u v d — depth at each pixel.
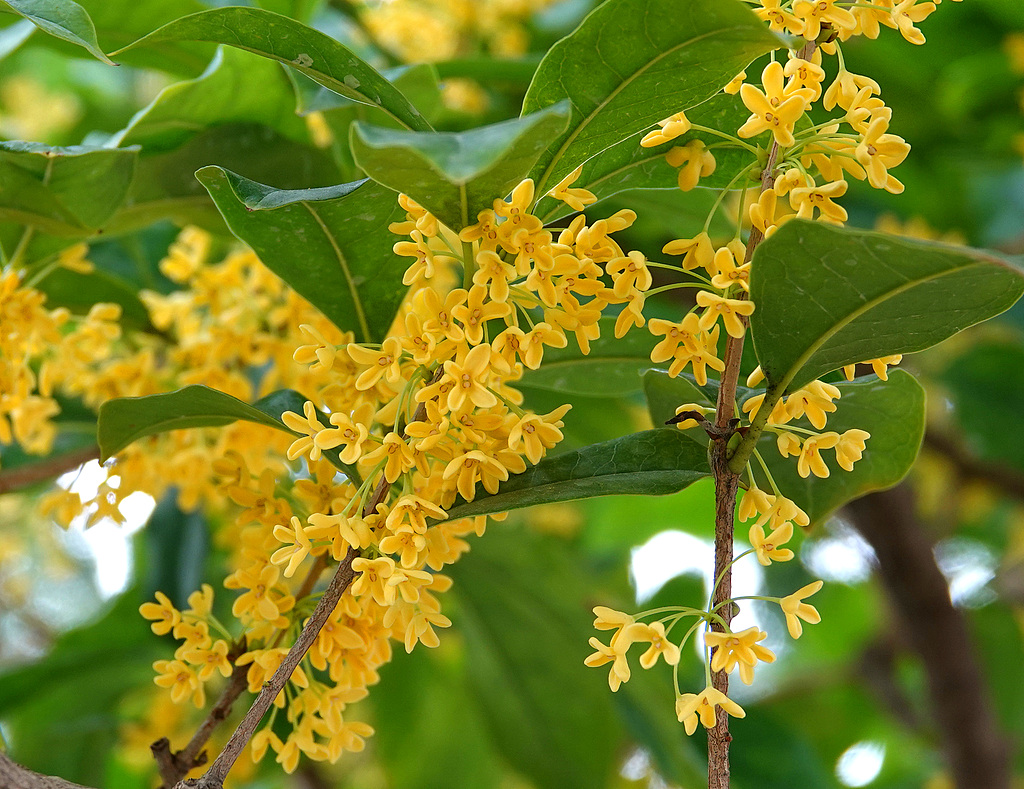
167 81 1.21
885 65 0.98
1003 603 1.57
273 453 0.65
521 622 0.89
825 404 0.53
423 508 0.52
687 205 0.71
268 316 0.64
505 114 0.94
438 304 0.52
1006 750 1.19
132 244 0.79
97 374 0.63
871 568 1.33
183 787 0.51
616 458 0.55
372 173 0.51
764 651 0.51
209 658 0.54
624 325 0.52
